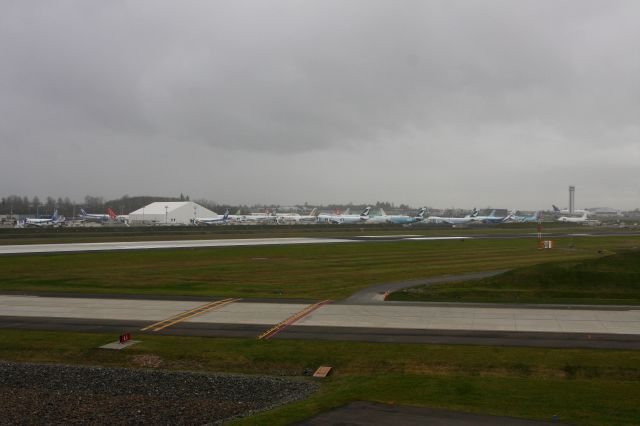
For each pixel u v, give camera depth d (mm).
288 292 49312
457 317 37812
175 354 30406
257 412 22281
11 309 41312
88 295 47625
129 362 29625
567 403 21938
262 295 47688
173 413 22578
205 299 45562
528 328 34281
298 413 20953
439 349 30031
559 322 35906
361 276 60000
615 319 36750
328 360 29047
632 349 29297
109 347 31594
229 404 23578
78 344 32125
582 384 24609
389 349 30250
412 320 36969
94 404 23641
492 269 65562
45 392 25156
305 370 27953
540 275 54125
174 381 26594
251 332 34094
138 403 23766
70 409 23062
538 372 26625
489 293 48531
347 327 35094
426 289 50562
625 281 52031
